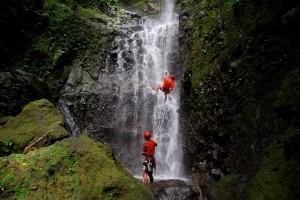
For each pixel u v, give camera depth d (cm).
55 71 1009
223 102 704
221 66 738
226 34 756
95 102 998
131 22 1429
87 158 498
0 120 707
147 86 1078
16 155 467
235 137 641
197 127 805
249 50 645
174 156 902
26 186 420
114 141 968
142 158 942
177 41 1109
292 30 536
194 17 992
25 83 846
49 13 1084
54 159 469
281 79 542
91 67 1077
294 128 464
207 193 650
